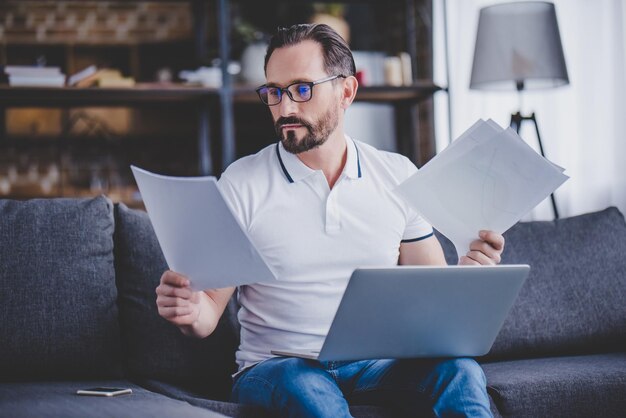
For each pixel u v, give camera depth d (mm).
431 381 1644
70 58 5332
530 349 2201
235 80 4055
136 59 5391
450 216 1729
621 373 1952
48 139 5125
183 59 5402
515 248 2295
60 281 1903
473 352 1682
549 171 1625
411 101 4305
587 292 2266
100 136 5168
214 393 1930
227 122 3789
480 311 1608
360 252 1823
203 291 1727
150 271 2004
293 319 1780
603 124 3336
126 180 5180
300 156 1856
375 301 1496
